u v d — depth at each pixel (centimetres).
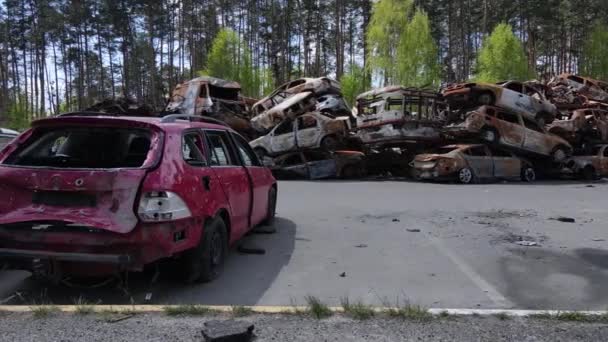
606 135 1997
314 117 1759
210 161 517
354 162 1794
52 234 405
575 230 783
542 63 6569
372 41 4278
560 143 1838
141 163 492
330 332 349
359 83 4647
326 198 1198
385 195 1265
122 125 448
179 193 429
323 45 6334
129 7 5847
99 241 401
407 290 482
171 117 499
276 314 385
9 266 418
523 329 357
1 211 416
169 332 348
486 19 4962
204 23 6091
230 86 1995
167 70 6619
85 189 405
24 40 6038
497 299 456
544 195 1277
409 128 1672
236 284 498
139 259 405
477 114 1680
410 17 4597
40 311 386
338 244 684
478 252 639
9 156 448
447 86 1861
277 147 1786
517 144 1750
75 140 511
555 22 5519
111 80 6506
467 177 1625
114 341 333
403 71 4100
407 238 724
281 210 994
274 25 6047
